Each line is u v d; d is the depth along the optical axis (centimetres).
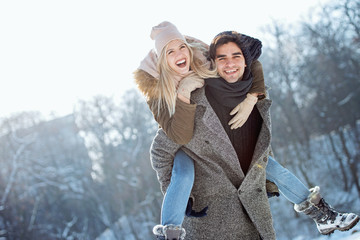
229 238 296
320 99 3628
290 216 2859
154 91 291
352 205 2894
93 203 4097
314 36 3706
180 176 283
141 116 4184
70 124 4912
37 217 4138
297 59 3753
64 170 4534
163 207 277
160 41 292
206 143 290
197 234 301
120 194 3797
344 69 3594
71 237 4116
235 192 296
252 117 299
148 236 3616
